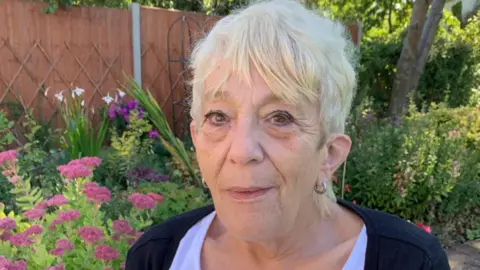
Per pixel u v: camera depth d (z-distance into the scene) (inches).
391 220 40.8
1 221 64.9
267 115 32.5
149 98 148.2
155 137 178.4
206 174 34.9
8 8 179.9
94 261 64.1
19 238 62.3
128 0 313.9
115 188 129.6
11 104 180.7
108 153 155.3
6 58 181.3
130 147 147.3
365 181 145.8
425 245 37.6
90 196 68.1
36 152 144.6
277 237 35.8
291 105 32.4
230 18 34.3
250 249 40.6
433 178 144.0
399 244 37.4
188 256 42.9
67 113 171.3
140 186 119.6
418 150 144.7
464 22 357.4
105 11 206.1
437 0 254.4
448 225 152.3
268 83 31.7
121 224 65.8
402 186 141.4
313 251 39.8
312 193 38.7
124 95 197.6
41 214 68.7
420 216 150.4
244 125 32.4
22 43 184.7
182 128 227.5
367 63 295.1
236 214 33.7
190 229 45.1
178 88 233.9
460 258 138.7
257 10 33.4
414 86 263.0
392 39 339.0
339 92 34.7
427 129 158.4
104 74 208.7
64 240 62.9
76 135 151.3
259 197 33.1
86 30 201.5
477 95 338.0
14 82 183.9
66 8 193.6
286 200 33.6
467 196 153.4
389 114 264.1
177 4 358.0
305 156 33.4
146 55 221.0
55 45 193.2
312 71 32.1
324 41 33.3
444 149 147.9
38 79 189.8
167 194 111.3
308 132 33.3
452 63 317.7
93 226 66.5
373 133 155.0
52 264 64.4
